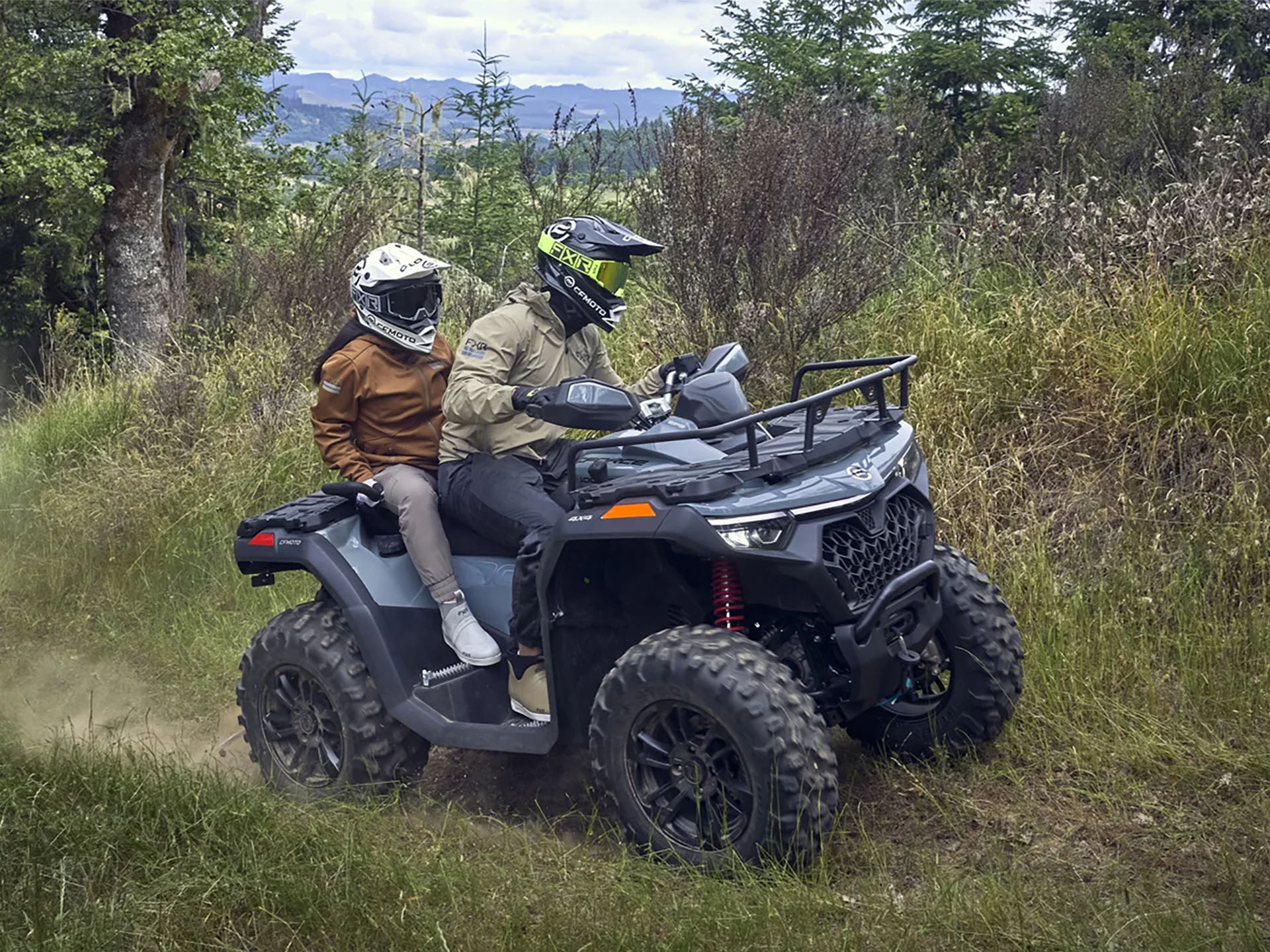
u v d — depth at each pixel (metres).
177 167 19.88
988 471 5.77
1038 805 3.93
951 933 3.12
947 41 13.93
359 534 4.45
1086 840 3.71
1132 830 3.73
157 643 6.38
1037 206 7.38
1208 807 3.79
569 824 4.17
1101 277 6.50
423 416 4.58
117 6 17.67
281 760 4.53
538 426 4.20
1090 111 9.59
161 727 5.48
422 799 4.30
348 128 15.26
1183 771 3.94
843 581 3.53
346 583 4.29
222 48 17.48
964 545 5.50
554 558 3.71
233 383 8.86
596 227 4.07
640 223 7.51
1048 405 6.11
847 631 3.54
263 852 3.61
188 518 7.45
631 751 3.68
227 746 4.97
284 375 8.70
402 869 3.48
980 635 4.03
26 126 17.38
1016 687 4.05
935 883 3.41
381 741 4.28
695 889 3.39
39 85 17.61
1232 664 4.44
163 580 7.06
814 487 3.54
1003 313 6.61
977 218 7.72
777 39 14.75
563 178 8.34
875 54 14.23
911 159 9.83
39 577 7.34
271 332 9.42
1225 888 3.35
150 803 3.85
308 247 10.60
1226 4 13.64
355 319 4.62
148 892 3.38
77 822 3.73
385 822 4.02
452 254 13.27
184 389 8.54
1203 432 5.61
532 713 4.15
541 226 8.32
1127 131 9.35
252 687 4.53
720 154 7.52
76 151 16.92
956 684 4.09
